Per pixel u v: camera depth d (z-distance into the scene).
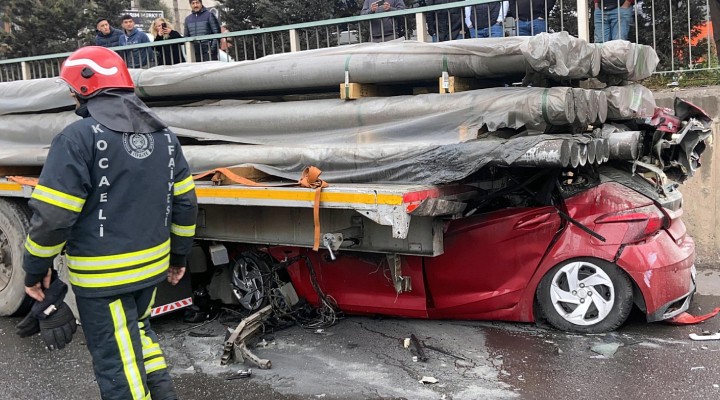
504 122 4.02
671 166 5.15
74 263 2.96
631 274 4.37
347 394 3.78
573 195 4.52
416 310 4.77
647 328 4.62
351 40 7.11
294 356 4.39
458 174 3.99
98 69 2.97
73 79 2.97
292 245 4.55
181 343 4.77
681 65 7.14
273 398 3.77
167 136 3.13
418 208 3.85
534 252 4.55
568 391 3.68
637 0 6.88
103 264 2.93
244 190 4.40
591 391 3.67
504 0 6.24
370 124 4.55
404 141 4.38
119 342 2.97
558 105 3.84
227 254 4.99
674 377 3.81
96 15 19.73
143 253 3.01
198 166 5.01
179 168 3.18
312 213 4.44
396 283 4.58
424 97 4.38
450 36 6.87
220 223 4.84
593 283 4.46
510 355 4.22
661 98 6.50
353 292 4.95
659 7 7.05
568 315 4.54
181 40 8.50
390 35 7.64
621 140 4.44
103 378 2.97
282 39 7.98
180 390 3.92
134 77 5.37
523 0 6.85
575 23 7.41
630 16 6.96
